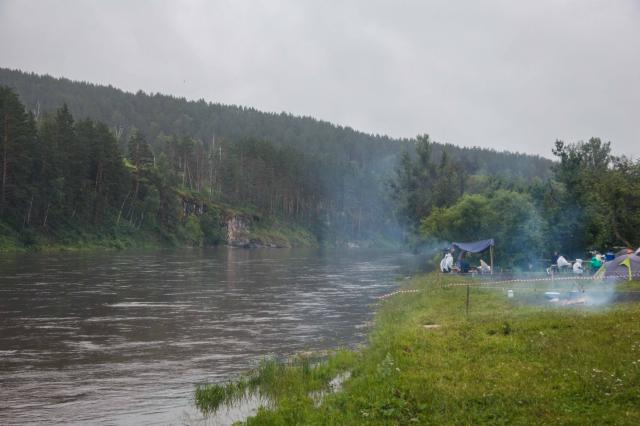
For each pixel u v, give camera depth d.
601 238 45.25
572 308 20.11
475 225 52.94
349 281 46.56
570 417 9.38
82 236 99.38
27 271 49.38
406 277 49.34
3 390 14.60
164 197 128.62
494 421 9.58
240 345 20.42
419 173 96.25
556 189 53.41
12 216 87.75
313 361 17.47
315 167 186.38
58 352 19.06
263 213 166.25
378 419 10.25
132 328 23.61
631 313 17.06
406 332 17.75
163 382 15.44
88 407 13.24
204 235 138.50
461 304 24.84
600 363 12.00
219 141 194.38
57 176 95.50
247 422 11.25
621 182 43.66
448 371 12.57
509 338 15.21
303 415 11.01
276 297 34.94
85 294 34.44
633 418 9.16
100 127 111.19
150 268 57.25
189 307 30.02
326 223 186.62
